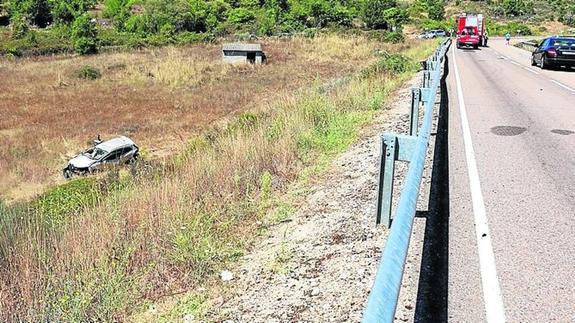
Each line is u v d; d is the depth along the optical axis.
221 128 16.56
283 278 4.72
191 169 8.73
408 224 3.00
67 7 81.88
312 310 4.09
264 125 11.62
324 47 52.38
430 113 6.07
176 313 4.53
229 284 4.88
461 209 5.53
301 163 8.50
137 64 44.19
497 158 7.56
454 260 4.38
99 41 60.50
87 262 5.37
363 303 4.03
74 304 4.66
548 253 4.46
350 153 8.67
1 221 7.65
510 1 103.38
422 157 4.30
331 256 4.93
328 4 81.19
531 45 42.88
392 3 93.38
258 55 45.03
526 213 5.38
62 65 45.09
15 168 19.53
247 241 5.80
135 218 6.60
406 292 3.93
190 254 5.28
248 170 8.03
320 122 10.87
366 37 59.31
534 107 12.09
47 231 6.97
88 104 30.80
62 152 21.78
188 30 72.75
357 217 5.75
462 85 16.05
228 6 85.69
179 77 38.34
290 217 6.30
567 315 3.54
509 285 3.96
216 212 6.48
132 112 28.64
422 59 26.25
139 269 5.35
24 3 81.25
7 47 56.62
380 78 18.20
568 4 112.88
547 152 7.89
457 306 3.71
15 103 31.02
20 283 5.32
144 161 17.06
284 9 84.81
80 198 9.69
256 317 4.18
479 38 40.41
